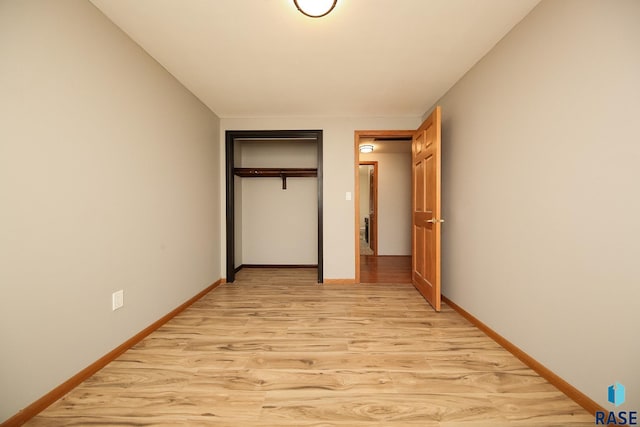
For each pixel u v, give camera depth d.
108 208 1.76
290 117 3.69
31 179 1.30
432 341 2.07
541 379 1.60
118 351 1.84
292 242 4.74
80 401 1.40
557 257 1.53
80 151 1.56
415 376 1.63
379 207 5.79
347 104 3.25
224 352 1.90
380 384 1.55
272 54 2.20
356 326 2.34
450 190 2.84
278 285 3.63
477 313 2.34
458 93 2.65
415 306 2.82
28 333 1.29
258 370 1.69
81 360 1.56
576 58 1.41
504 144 1.98
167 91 2.45
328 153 3.67
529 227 1.74
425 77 2.59
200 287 3.12
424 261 3.08
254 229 4.75
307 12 1.63
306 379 1.60
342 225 3.68
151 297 2.21
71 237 1.50
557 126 1.53
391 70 2.46
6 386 1.21
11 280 1.23
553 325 1.56
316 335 2.17
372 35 1.96
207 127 3.32
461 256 2.61
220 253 3.73
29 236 1.29
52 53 1.40
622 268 1.21
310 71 2.47
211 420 1.28
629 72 1.18
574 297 1.43
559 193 1.52
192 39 2.00
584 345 1.37
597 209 1.31
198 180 3.07
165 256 2.41
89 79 1.62
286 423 1.27
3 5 1.19
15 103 1.23
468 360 1.80
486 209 2.21
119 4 1.64
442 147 3.02
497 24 1.84
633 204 1.17
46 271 1.37
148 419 1.28
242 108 3.38
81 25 1.56
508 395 1.46
